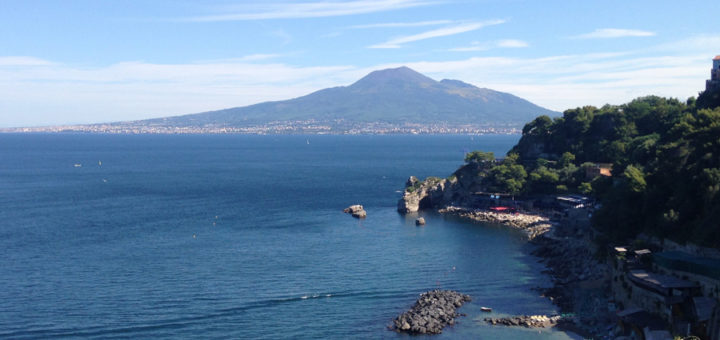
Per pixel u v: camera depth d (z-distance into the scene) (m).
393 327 110.00
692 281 97.38
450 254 165.75
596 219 144.25
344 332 108.00
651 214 125.44
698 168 120.25
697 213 112.19
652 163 148.00
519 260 158.75
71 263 155.00
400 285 135.75
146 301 124.06
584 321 109.62
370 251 169.62
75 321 112.88
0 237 187.88
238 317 115.31
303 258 160.75
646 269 109.25
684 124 146.75
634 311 100.50
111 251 168.88
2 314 116.12
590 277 133.50
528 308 119.00
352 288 133.38
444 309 116.56
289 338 105.50
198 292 130.00
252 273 145.50
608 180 176.50
